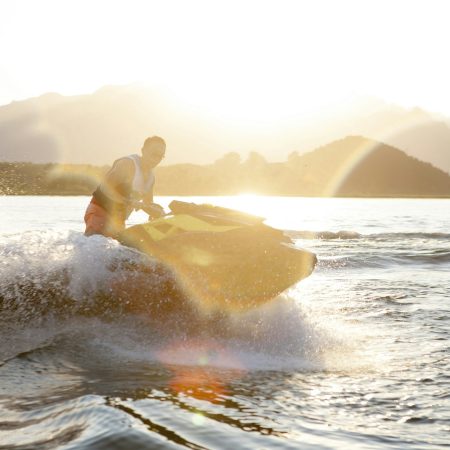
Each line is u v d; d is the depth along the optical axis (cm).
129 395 336
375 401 348
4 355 436
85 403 307
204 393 351
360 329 567
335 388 375
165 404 316
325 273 1032
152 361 437
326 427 297
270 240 542
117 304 541
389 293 802
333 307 691
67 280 541
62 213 3212
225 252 528
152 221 576
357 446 269
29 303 532
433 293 804
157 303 543
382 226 2595
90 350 457
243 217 589
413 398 355
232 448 253
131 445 248
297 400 346
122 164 616
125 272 541
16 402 324
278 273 530
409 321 610
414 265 1155
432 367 432
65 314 534
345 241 1638
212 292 532
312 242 1600
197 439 261
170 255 534
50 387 357
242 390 363
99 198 618
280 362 447
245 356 462
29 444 256
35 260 554
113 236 573
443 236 1812
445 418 318
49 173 11206
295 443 267
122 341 486
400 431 295
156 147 626
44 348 451
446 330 566
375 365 438
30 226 2008
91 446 247
